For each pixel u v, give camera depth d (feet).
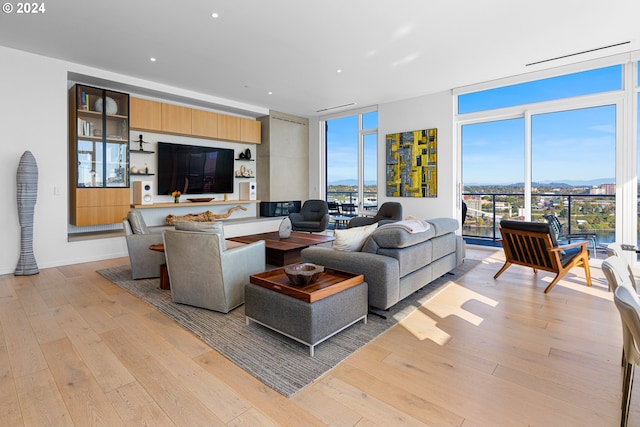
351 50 13.26
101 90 15.89
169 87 17.89
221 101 20.39
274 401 5.49
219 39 12.26
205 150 20.94
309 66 15.01
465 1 9.87
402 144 20.52
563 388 5.79
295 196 25.11
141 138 18.10
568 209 15.72
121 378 6.12
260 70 15.51
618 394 5.61
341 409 5.29
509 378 6.10
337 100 20.85
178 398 5.56
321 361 6.72
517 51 13.38
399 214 17.89
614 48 13.12
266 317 7.74
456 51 13.38
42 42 12.57
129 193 16.87
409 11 10.41
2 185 13.14
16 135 13.37
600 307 9.65
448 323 8.57
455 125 18.90
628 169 13.88
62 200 14.56
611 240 14.53
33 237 13.84
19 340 7.58
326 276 8.66
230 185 22.41
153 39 12.25
